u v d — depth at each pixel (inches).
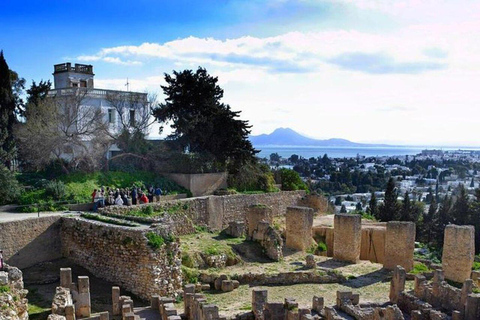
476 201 3011.8
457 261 1406.3
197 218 1782.7
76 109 1910.7
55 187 1594.5
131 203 1600.6
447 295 1095.0
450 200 3201.3
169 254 1172.5
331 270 1403.8
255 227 1710.1
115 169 1942.7
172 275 1173.7
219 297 1202.6
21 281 869.2
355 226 1566.2
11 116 1988.2
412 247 1488.7
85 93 1989.4
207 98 2208.4
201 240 1566.2
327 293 1259.2
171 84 2194.9
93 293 1133.1
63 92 2094.0
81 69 2357.3
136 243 1151.0
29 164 1846.7
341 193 6761.8
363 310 1008.2
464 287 1062.4
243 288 1285.7
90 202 1600.6
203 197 1867.6
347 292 1067.3
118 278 1194.6
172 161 2069.4
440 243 2866.6
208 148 2192.4
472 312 996.6
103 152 1903.3
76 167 1819.6
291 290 1283.2
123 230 1182.3
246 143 2251.5
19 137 1854.1
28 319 906.1
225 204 1930.4
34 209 1483.8
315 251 1766.7
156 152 2101.4
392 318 928.3
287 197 2314.2
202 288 1254.9
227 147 2199.8
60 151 1836.9
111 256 1211.9
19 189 1545.3
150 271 1127.6
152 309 1058.7
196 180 2032.5
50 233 1344.7
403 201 3358.8
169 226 1216.2
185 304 1034.7
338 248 1596.9
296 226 1720.0
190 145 2185.0
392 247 1487.5
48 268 1270.9
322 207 2412.6
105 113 2126.0
